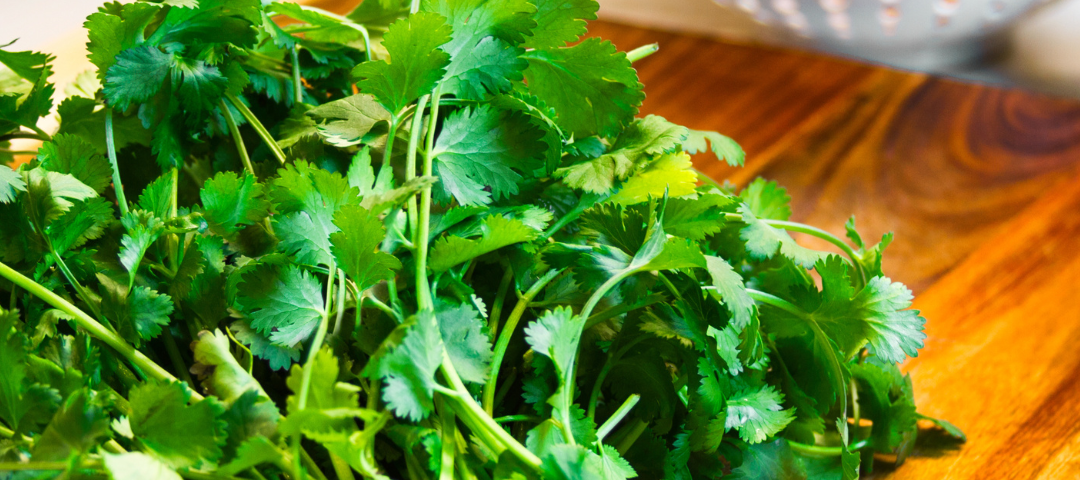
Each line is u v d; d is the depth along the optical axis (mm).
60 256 581
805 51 961
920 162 829
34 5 1069
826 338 603
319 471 540
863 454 652
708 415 569
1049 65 995
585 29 600
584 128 623
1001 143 837
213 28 612
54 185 574
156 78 601
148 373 556
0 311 535
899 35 1015
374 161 615
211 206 567
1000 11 973
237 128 628
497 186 574
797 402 612
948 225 787
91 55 602
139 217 563
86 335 558
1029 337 718
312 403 505
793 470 600
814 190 818
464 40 576
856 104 880
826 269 605
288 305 549
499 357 553
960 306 740
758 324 578
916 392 695
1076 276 746
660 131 606
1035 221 781
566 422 531
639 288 570
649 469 583
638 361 582
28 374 542
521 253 569
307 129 621
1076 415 674
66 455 508
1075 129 839
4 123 632
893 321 594
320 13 622
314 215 546
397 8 659
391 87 562
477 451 548
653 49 632
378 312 559
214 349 536
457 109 603
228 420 515
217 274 576
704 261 551
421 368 514
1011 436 667
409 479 563
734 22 1041
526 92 624
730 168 835
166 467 509
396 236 547
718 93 911
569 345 539
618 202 601
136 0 613
